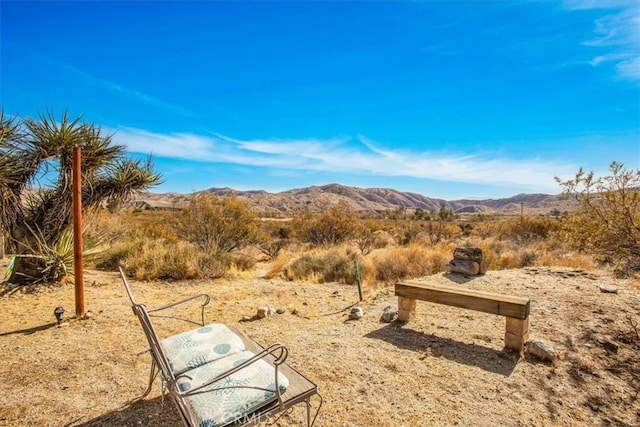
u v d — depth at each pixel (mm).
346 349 4328
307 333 4910
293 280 9195
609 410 3186
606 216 4434
